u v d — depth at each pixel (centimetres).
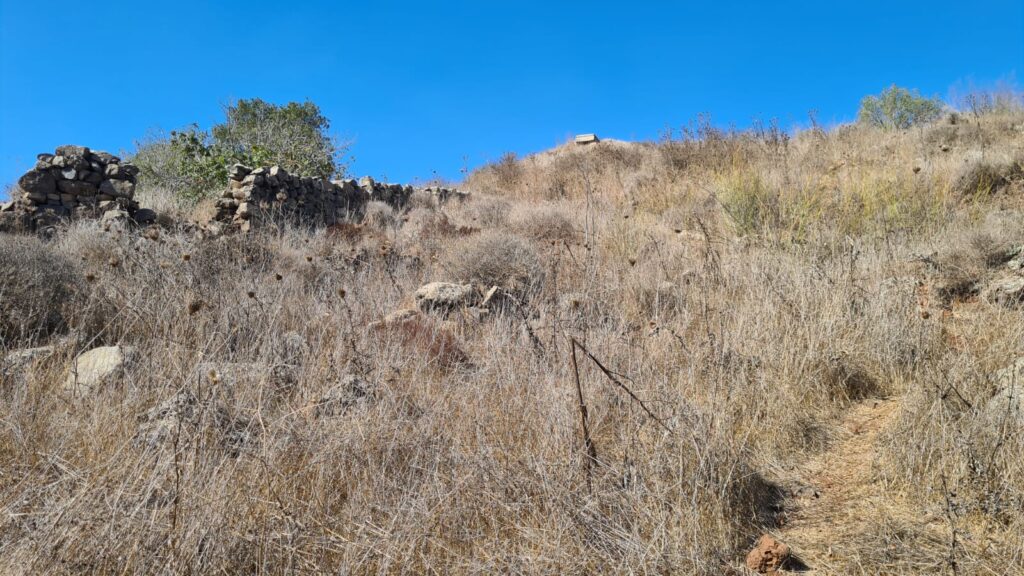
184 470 286
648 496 310
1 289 521
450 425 390
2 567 237
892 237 761
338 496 317
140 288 563
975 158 933
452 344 541
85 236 770
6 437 338
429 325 580
